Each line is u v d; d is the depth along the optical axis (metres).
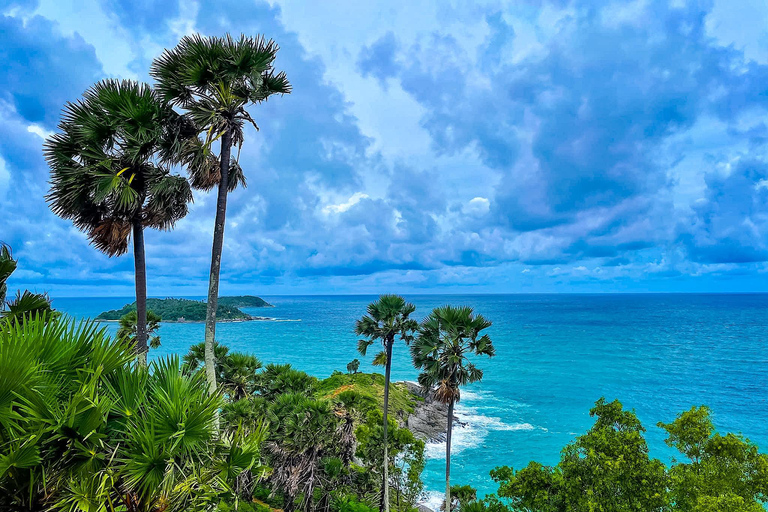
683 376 100.75
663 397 80.25
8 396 4.89
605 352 140.00
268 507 25.08
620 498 12.42
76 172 10.86
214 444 6.71
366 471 29.92
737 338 176.25
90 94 11.04
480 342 22.12
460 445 52.69
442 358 22.09
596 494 12.54
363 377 67.56
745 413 69.25
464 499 29.25
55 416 5.18
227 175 11.72
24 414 5.19
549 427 60.56
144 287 11.84
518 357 130.50
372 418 32.53
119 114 10.84
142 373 6.43
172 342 155.38
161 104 11.64
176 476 5.99
